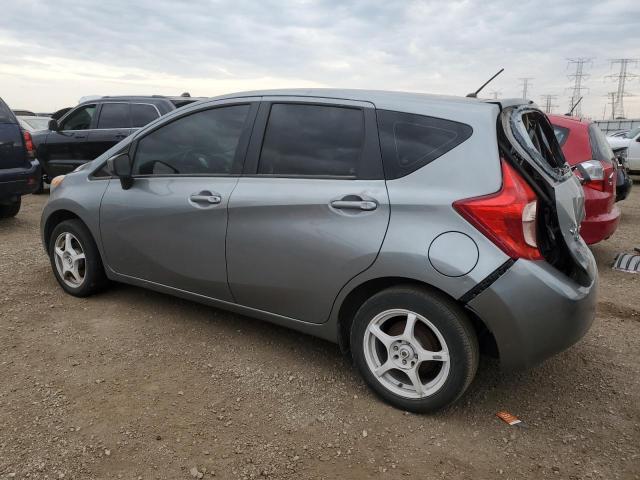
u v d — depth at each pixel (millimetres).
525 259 2596
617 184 7281
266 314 3393
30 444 2533
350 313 3160
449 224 2668
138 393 3012
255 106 3457
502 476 2457
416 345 2809
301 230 3068
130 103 9406
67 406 2854
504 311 2580
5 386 3027
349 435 2713
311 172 3139
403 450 2615
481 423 2861
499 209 2576
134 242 3871
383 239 2803
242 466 2459
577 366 3541
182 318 4039
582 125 5617
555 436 2770
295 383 3188
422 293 2752
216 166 3537
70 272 4395
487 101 2967
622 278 5477
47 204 4449
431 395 2809
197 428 2717
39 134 9938
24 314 4023
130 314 4086
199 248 3523
